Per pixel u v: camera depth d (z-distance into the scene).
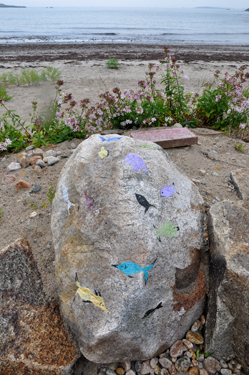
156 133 3.66
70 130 4.04
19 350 1.67
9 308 1.82
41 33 29.72
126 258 1.65
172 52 15.87
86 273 1.71
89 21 61.16
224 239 1.92
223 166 3.27
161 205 1.85
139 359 1.77
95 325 1.58
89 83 8.92
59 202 2.10
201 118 4.66
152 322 1.69
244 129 4.36
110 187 1.84
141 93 4.25
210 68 11.23
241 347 1.77
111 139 2.31
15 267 2.05
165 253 1.73
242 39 25.84
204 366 1.85
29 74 9.43
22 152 3.84
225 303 1.77
